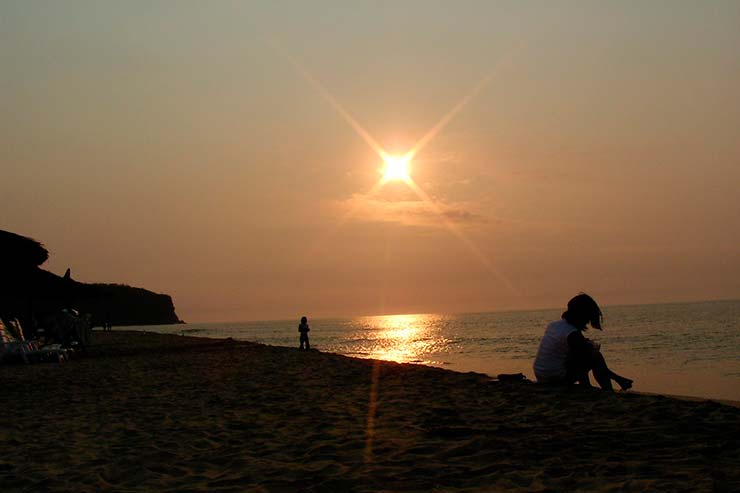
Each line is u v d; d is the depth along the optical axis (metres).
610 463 5.32
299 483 5.30
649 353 30.75
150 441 7.48
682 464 5.20
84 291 29.83
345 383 13.26
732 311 113.19
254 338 75.75
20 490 5.43
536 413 8.12
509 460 5.68
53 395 12.80
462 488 4.90
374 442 6.87
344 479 5.31
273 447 6.90
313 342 60.91
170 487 5.41
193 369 18.66
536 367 10.20
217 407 10.34
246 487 5.28
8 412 10.49
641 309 168.75
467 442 6.49
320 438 7.29
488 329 84.56
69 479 5.73
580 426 7.13
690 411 7.52
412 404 9.71
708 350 31.27
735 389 15.57
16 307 38.53
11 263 26.55
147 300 191.38
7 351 22.94
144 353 28.23
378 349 42.72
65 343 27.66
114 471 5.98
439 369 16.17
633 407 7.97
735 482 4.48
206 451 6.85
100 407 10.74
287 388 12.74
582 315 10.00
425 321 176.12
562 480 4.88
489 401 9.39
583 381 9.91
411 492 4.87
